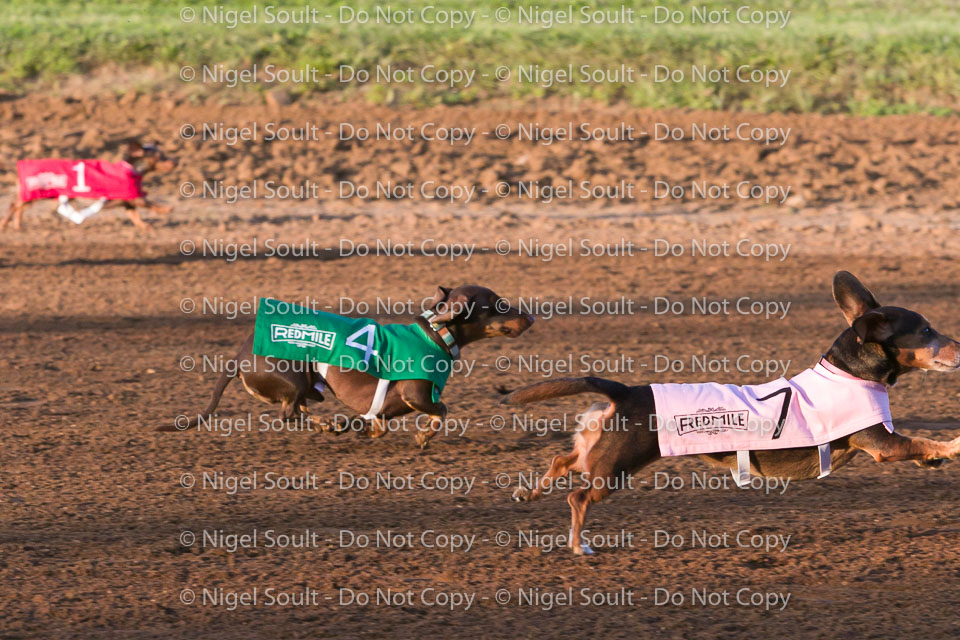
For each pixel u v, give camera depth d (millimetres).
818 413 7215
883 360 7234
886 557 7566
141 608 6699
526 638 6355
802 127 28938
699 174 25203
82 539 7781
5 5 38750
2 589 6898
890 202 23812
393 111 29016
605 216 22641
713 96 30500
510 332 9258
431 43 32844
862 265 18984
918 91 32375
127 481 9062
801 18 40062
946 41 36250
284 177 24375
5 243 19891
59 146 25859
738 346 14109
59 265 18391
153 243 20109
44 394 11719
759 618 6633
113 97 29312
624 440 7164
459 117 28672
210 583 7090
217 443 10125
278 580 7156
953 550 7684
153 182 24031
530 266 18688
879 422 7211
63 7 38938
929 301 16531
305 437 10352
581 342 14289
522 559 7535
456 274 18031
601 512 8469
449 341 9266
